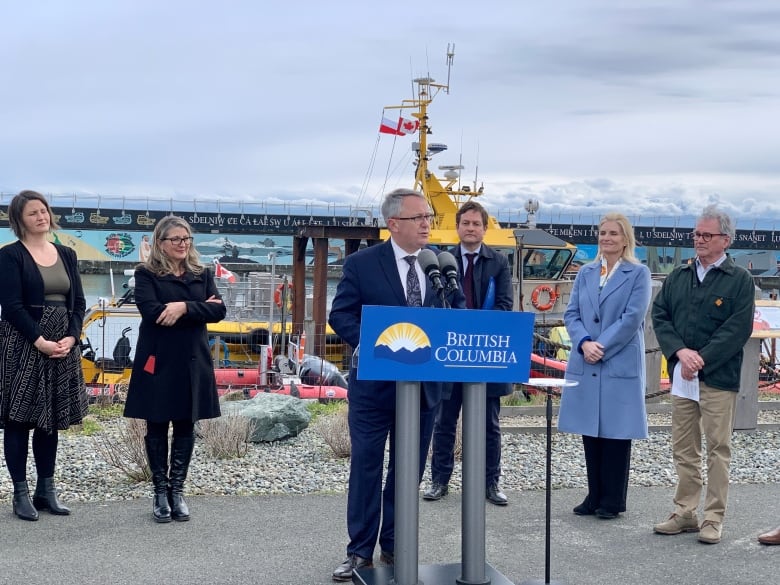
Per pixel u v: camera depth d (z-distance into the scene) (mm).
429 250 4961
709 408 6039
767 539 5961
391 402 5223
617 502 6531
